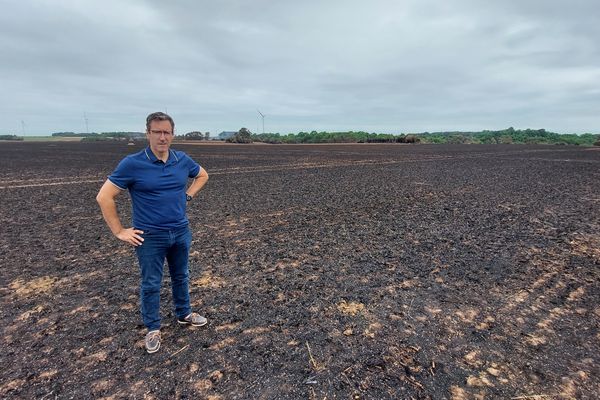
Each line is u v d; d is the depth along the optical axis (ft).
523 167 71.51
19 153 127.95
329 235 23.35
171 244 10.80
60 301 14.44
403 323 12.51
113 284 16.06
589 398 8.98
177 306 12.25
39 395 9.14
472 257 19.08
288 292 14.98
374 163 82.02
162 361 10.50
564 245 21.04
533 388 9.31
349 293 14.85
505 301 14.14
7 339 11.75
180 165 10.71
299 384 9.43
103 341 11.59
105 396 9.09
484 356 10.65
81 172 63.98
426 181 50.37
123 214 30.60
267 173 61.41
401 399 8.88
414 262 18.38
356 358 10.53
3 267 18.15
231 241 22.18
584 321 12.66
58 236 23.71
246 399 8.91
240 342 11.42
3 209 32.37
